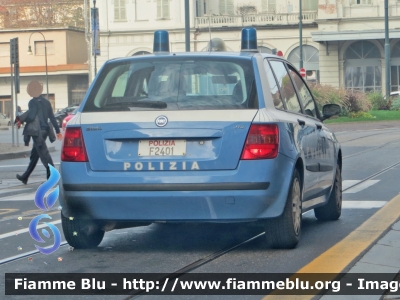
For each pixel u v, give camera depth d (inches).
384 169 721.6
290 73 379.2
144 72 328.5
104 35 3036.4
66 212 320.5
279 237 323.6
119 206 309.9
